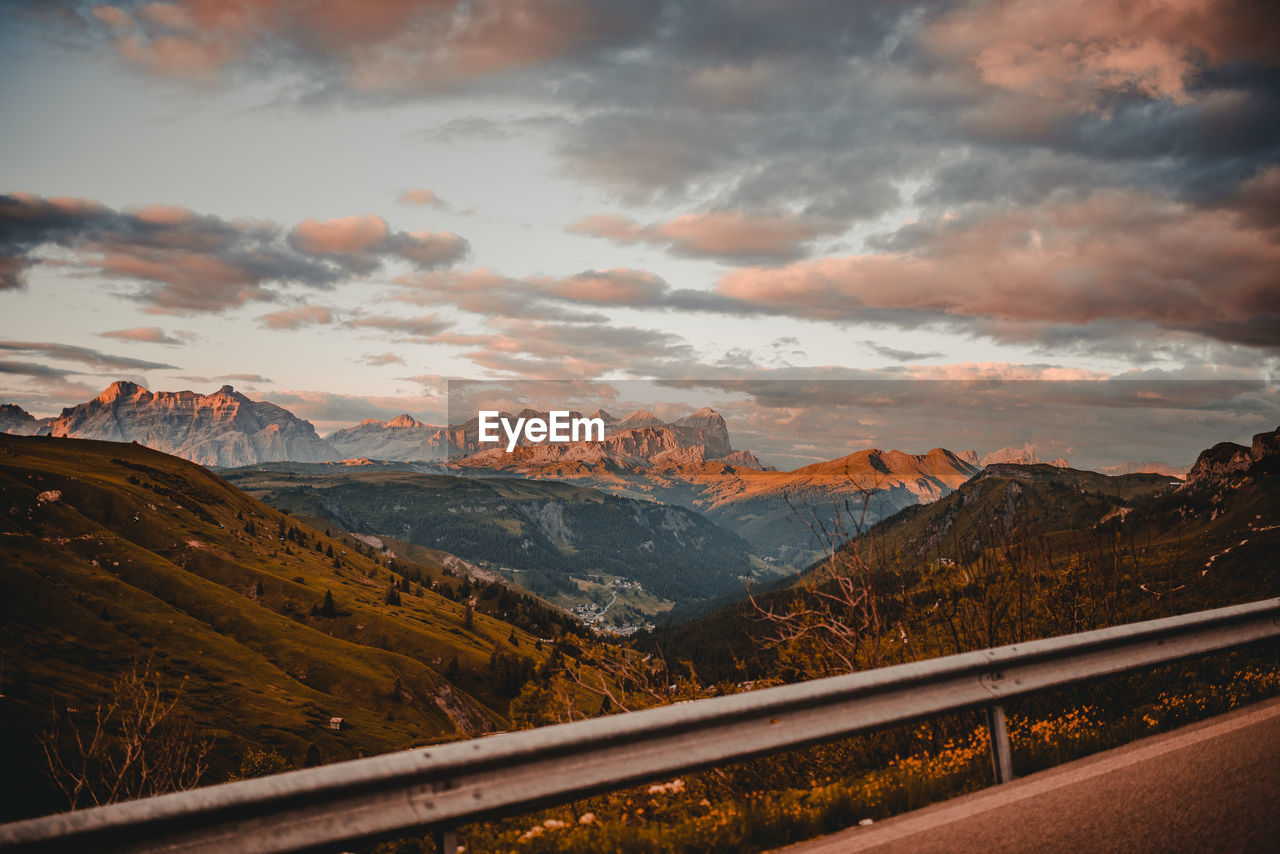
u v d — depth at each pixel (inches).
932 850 186.2
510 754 167.9
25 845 127.3
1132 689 353.7
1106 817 203.2
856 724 210.1
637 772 181.9
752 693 197.8
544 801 173.6
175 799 140.9
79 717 4303.6
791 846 197.0
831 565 371.9
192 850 141.4
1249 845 185.9
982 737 291.0
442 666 7470.5
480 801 166.1
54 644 5438.0
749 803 223.6
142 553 7760.8
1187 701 311.0
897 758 287.1
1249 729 265.7
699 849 200.7
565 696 367.9
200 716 5012.3
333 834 151.7
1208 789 218.4
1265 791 214.8
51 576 6373.0
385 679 6491.1
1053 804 212.5
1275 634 301.3
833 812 216.4
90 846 134.3
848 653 353.4
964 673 227.5
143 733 1531.7
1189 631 277.0
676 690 370.0
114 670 5383.9
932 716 223.0
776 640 367.9
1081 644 248.2
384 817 157.2
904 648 363.3
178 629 6338.6
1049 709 335.3
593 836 209.0
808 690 202.4
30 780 3491.6
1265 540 4126.5
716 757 191.6
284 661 6579.7
